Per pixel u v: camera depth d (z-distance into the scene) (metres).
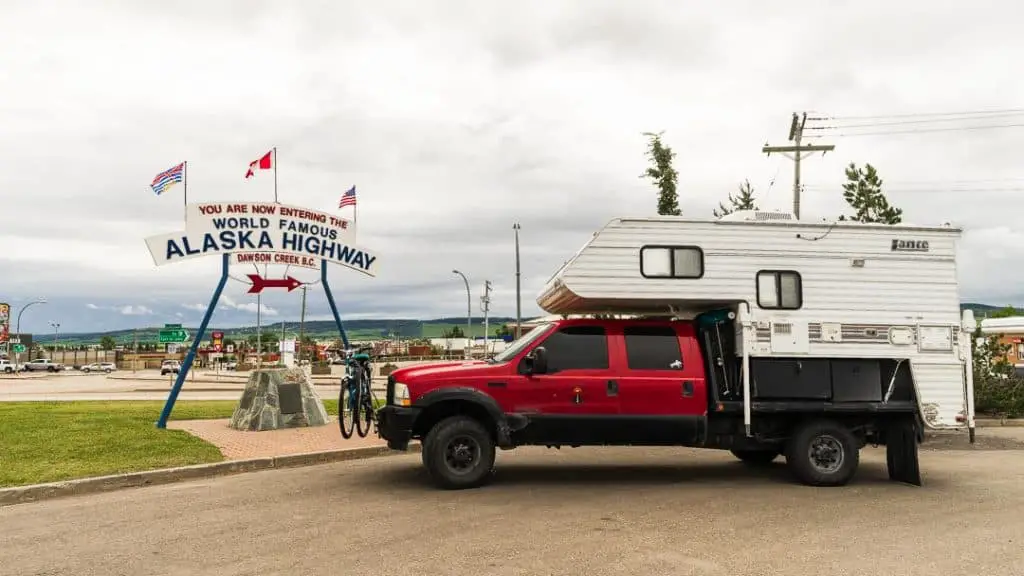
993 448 13.48
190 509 7.93
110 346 145.25
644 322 9.59
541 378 9.13
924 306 9.77
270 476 10.09
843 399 9.55
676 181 19.66
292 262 15.05
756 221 9.65
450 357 79.75
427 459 8.95
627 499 8.45
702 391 9.32
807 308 9.57
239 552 6.23
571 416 9.11
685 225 9.53
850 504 8.26
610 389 9.18
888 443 9.87
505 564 5.88
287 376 14.72
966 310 9.70
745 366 9.36
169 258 14.05
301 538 6.68
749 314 9.43
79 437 11.67
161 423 13.48
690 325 9.69
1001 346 19.48
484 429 9.10
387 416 9.12
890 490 9.14
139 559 6.04
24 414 14.62
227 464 10.45
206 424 14.73
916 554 6.23
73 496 8.84
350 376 11.59
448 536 6.75
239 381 48.59
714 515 7.65
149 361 102.81
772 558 6.07
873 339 9.62
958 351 9.77
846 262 9.71
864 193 20.47
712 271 9.50
